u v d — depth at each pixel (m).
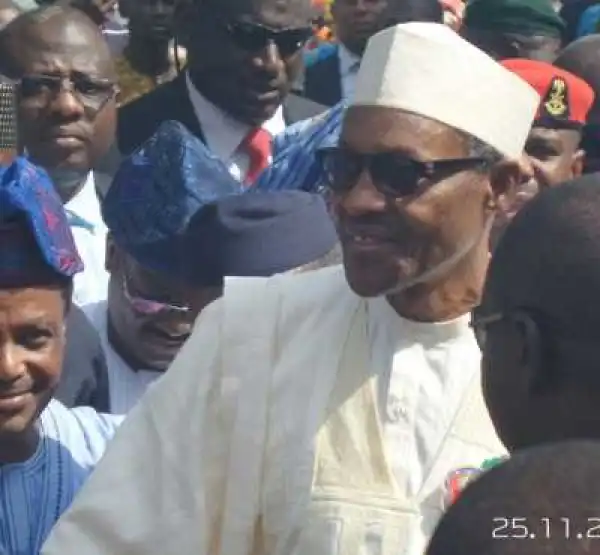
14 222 2.72
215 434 2.61
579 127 4.44
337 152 2.51
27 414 2.80
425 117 2.47
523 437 2.04
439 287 2.55
